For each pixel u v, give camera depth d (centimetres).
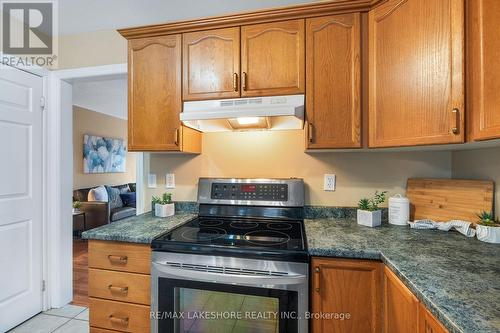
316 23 144
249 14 149
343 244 118
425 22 115
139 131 166
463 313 65
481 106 96
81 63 211
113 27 205
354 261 111
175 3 179
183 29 159
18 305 194
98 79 217
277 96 147
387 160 169
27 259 200
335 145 142
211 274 118
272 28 149
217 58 155
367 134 140
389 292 102
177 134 161
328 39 143
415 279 83
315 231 140
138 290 133
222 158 191
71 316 207
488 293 74
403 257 102
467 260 99
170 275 124
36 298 206
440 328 69
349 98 141
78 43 212
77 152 472
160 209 181
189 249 123
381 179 170
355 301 112
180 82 160
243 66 152
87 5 179
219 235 137
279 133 183
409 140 122
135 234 137
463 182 138
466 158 146
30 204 201
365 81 140
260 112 136
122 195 514
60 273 218
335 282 113
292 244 123
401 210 153
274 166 184
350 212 172
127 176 609
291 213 170
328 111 143
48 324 197
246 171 188
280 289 114
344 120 141
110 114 550
